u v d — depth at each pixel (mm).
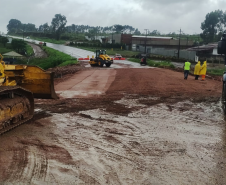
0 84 7047
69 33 176000
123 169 4648
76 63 41156
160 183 4199
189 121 7832
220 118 8258
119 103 10305
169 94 12438
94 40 131625
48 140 6000
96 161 4949
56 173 4445
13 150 5367
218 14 106000
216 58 53219
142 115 8438
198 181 4273
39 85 8273
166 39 87812
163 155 5266
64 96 11820
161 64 37000
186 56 60312
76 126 7141
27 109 7328
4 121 6227
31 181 4164
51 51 75062
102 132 6660
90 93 12680
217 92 13109
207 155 5305
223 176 4449
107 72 25234
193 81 17641
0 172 4414
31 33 185375
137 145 5789
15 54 55188
